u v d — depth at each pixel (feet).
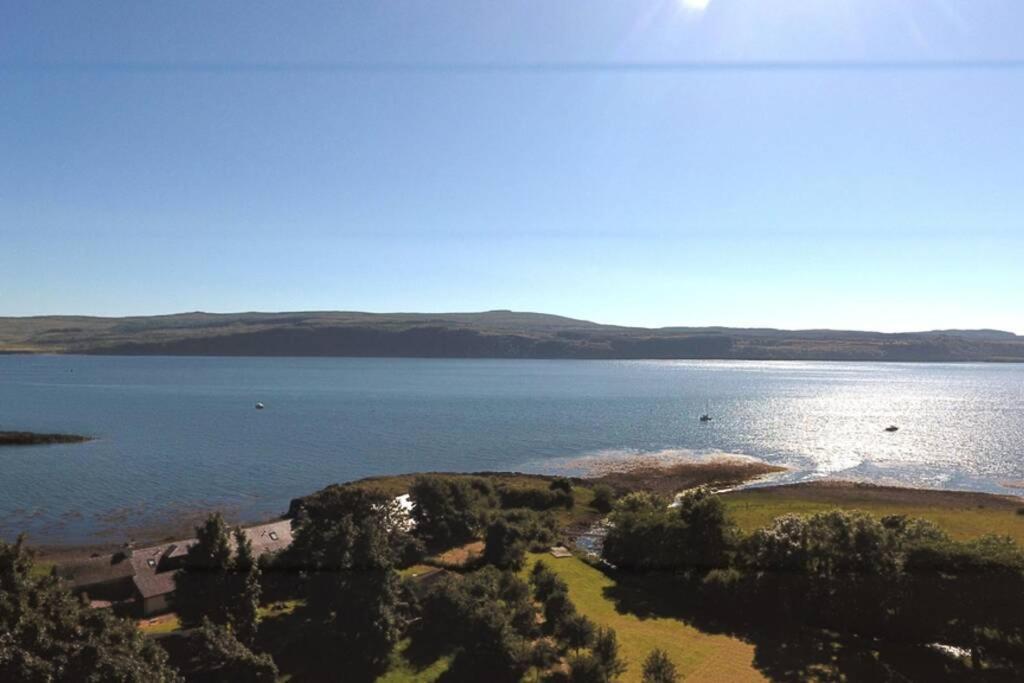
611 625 208.03
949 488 414.00
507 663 164.04
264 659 152.87
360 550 180.24
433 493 279.28
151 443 529.45
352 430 614.34
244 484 404.57
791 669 180.75
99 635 120.98
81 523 320.50
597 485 376.89
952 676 177.78
